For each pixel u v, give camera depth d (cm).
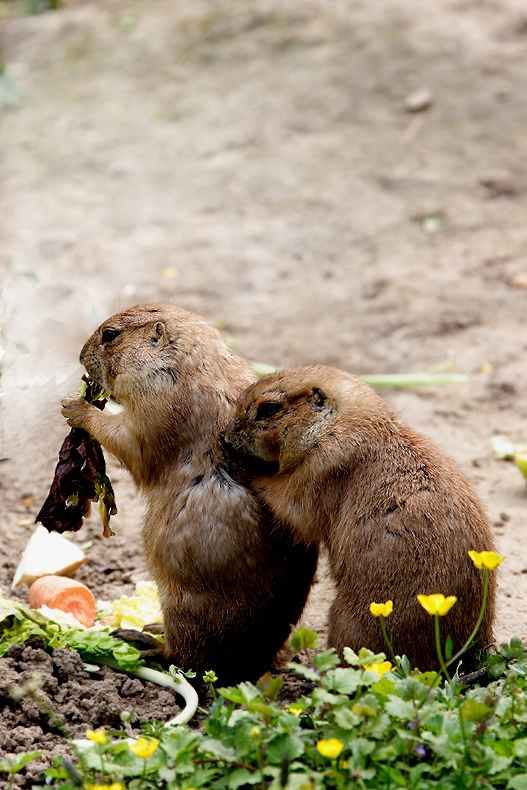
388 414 684
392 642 626
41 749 588
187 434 691
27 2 2333
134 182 1725
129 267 1495
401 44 1938
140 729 621
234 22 2081
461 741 504
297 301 1420
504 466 1065
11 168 1791
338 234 1566
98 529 938
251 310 1400
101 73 2030
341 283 1458
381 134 1762
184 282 1458
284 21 2052
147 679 675
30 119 1930
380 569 630
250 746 491
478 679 618
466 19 1998
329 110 1830
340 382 688
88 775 514
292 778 462
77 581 839
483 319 1367
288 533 686
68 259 1514
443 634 625
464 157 1692
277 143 1773
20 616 677
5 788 539
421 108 1795
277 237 1568
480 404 1198
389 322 1367
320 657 525
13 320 1093
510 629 764
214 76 1964
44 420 915
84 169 1770
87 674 660
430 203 1609
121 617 777
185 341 706
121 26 2164
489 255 1495
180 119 1869
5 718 608
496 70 1855
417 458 657
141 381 698
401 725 513
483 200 1611
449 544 623
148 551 709
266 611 684
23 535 925
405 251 1519
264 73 1941
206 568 672
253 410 680
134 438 702
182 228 1602
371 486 649
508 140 1714
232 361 727
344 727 489
